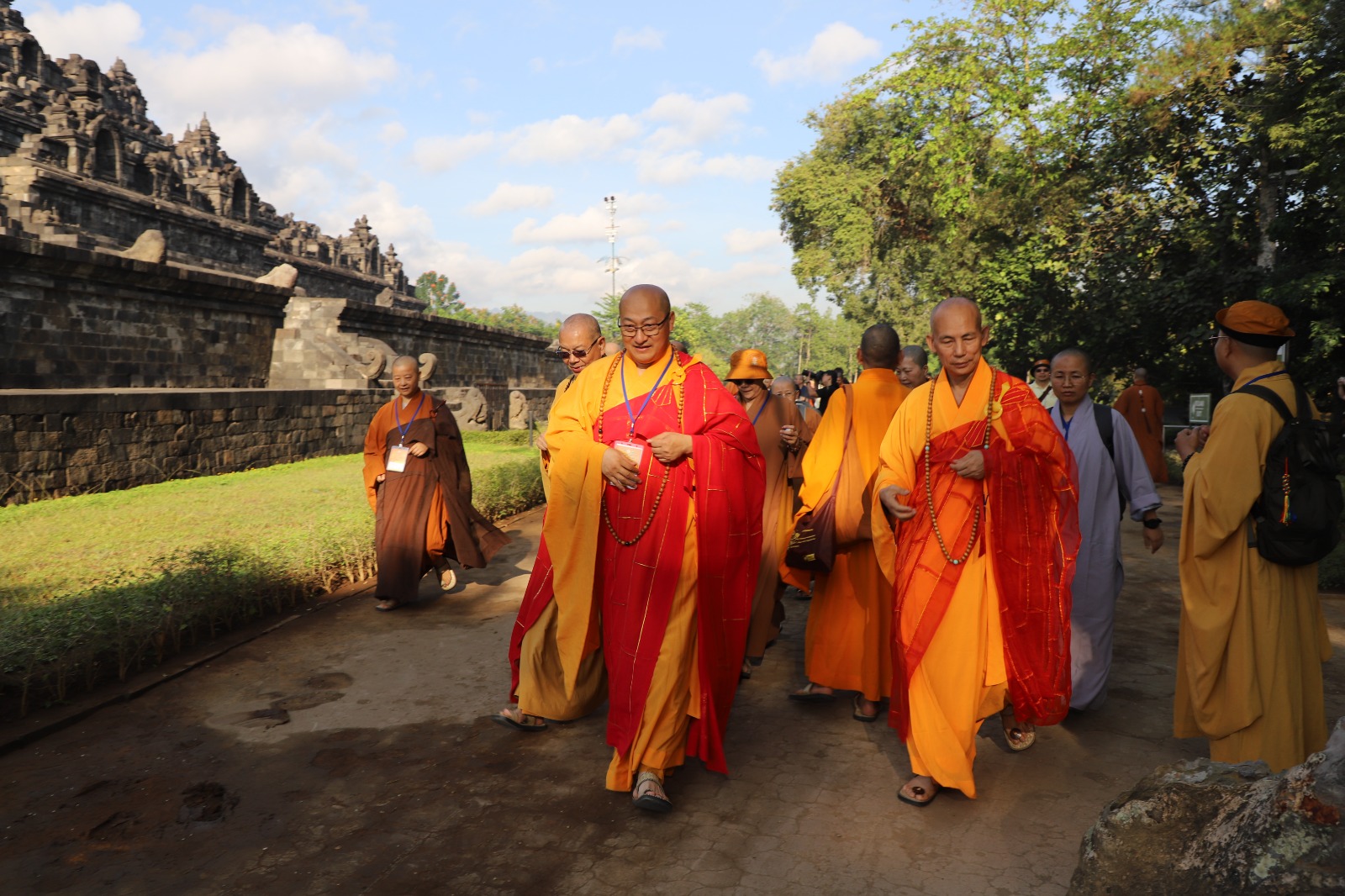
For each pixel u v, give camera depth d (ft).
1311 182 45.44
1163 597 20.47
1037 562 10.46
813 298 131.44
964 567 10.42
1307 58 41.98
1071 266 65.26
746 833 9.77
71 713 13.07
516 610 19.53
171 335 52.34
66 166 93.20
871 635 13.07
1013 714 11.69
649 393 11.18
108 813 10.28
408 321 76.84
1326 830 4.54
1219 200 55.42
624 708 10.57
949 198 78.38
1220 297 52.90
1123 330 59.41
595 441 11.29
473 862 9.18
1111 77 67.77
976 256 80.64
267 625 18.19
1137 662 15.80
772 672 15.94
